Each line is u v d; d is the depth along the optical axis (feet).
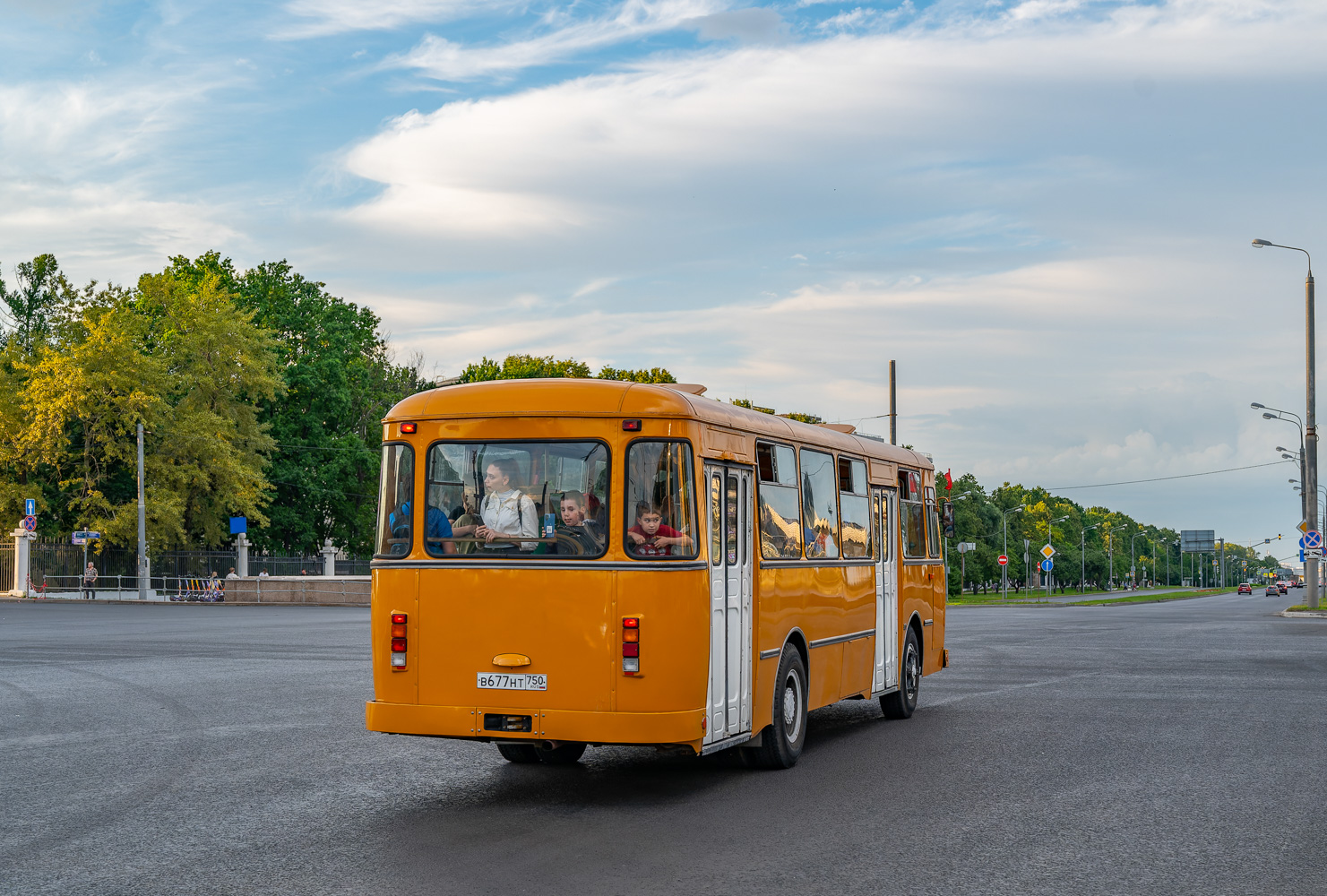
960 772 35.29
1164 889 22.48
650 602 30.14
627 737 29.81
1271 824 28.09
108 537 183.21
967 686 60.49
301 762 36.78
